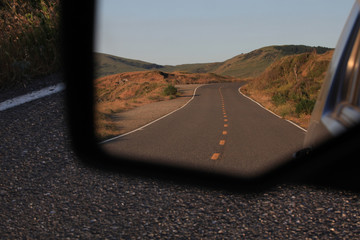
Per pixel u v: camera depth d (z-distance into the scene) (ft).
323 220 9.42
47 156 16.81
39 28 34.76
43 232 9.18
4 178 13.69
